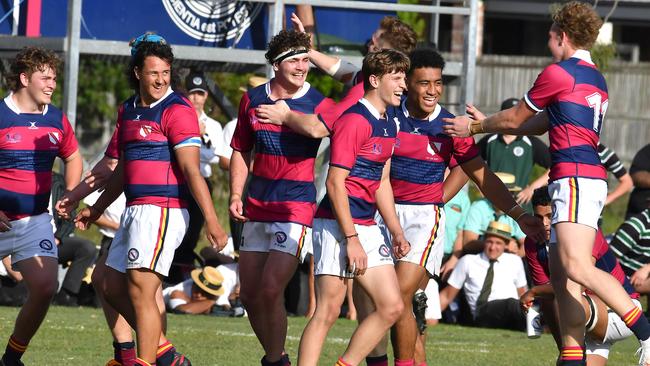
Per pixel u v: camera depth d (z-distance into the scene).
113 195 25.92
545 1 86.94
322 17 52.22
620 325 26.06
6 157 26.31
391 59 23.56
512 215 26.84
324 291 23.91
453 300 43.78
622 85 81.50
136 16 48.34
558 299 25.14
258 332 25.64
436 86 25.89
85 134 78.06
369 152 23.81
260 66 52.16
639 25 89.56
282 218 25.08
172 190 23.89
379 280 23.61
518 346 36.28
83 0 47.69
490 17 90.62
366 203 23.97
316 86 72.19
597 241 26.61
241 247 25.78
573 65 24.72
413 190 26.25
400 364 26.08
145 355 23.86
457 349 34.62
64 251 42.06
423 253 26.12
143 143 23.78
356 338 23.58
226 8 49.38
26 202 26.42
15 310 39.56
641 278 37.31
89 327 35.72
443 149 26.30
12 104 26.64
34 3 47.66
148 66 23.64
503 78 82.12
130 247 23.70
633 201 46.97
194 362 29.28
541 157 45.12
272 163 25.16
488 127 25.50
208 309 42.22
